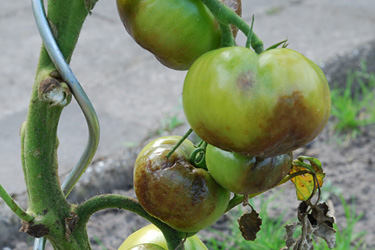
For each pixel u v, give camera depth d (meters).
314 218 0.62
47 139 0.58
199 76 0.52
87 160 0.59
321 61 1.88
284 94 0.51
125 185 1.46
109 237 1.34
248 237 0.61
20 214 0.58
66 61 0.56
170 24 0.54
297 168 0.62
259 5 2.36
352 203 1.45
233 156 0.56
